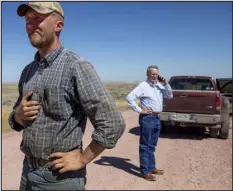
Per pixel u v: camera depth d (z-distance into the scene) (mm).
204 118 9398
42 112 2105
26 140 2164
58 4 2199
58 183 2115
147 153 5480
